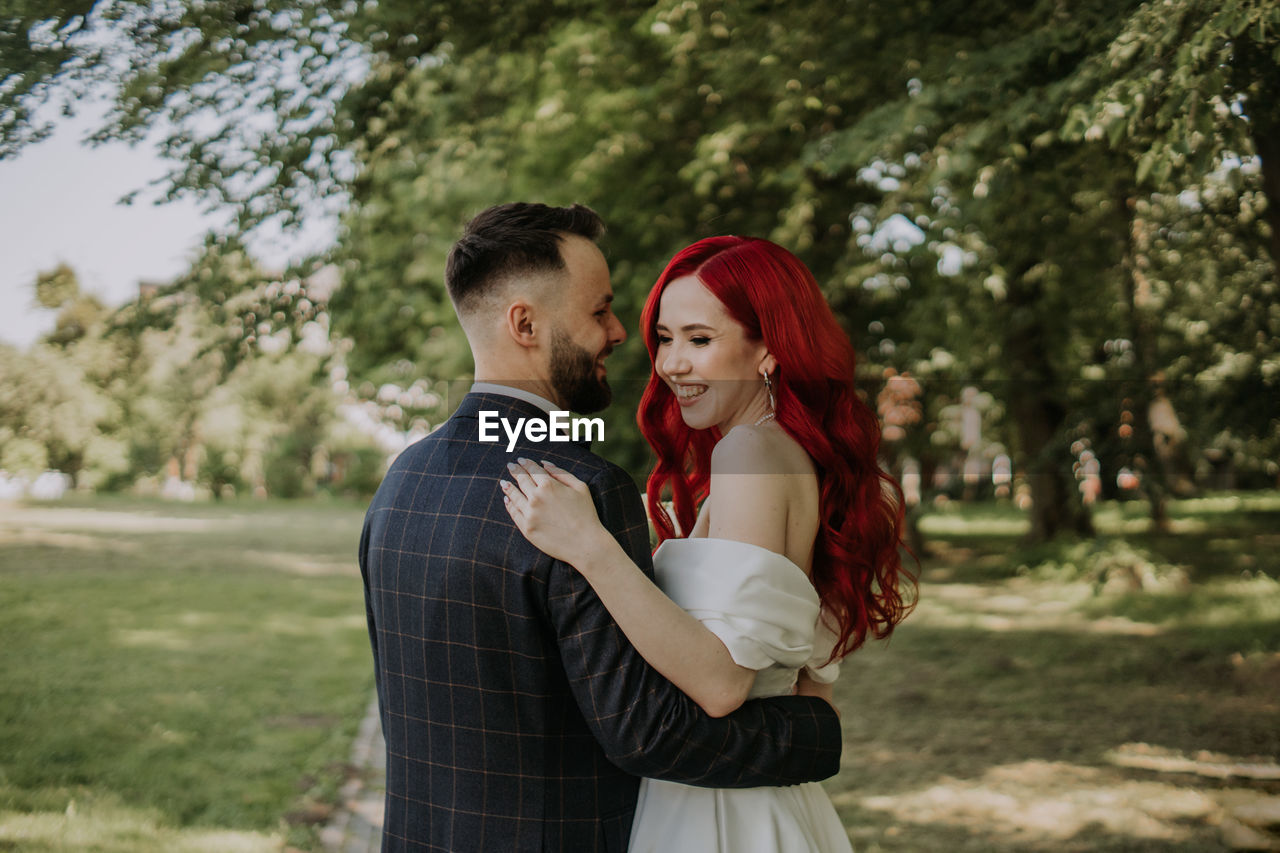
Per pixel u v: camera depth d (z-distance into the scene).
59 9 4.33
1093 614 10.13
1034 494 13.97
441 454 1.53
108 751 5.46
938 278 7.14
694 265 1.74
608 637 1.38
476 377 1.57
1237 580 11.14
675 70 6.82
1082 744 5.75
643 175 7.55
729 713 1.46
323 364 7.39
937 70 4.97
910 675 7.77
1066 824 4.43
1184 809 4.56
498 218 1.53
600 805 1.49
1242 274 7.08
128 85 4.52
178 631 9.31
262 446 31.83
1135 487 6.88
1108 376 7.48
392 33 5.27
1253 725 6.00
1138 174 3.65
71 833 4.18
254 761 5.36
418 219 6.99
